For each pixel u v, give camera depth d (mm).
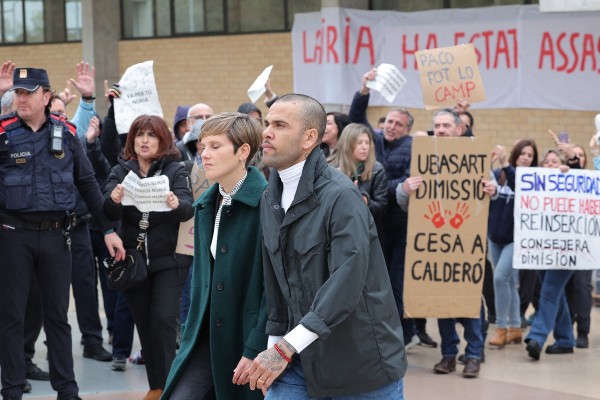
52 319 6973
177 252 7184
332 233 4316
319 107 4520
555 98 12969
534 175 9039
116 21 19812
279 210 4527
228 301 4980
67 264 6961
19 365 6926
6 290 6809
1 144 6664
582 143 13734
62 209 6816
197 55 18938
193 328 5160
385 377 4422
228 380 5023
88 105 8555
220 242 4988
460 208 8328
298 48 15375
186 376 5133
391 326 4492
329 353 4375
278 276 4539
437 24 14125
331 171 4465
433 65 9047
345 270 4215
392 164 9312
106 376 8312
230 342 5000
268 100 9055
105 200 7078
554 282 9039
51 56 20969
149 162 7363
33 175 6719
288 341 4211
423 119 15336
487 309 10469
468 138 8289
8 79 7867
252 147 5008
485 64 13602
